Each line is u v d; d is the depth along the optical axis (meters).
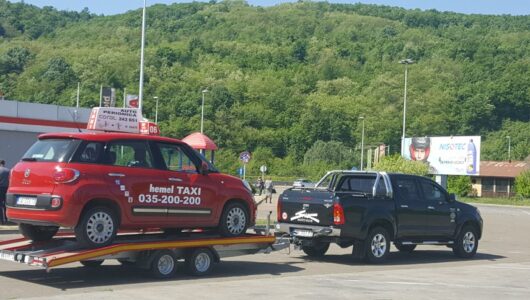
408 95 112.00
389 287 12.31
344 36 161.00
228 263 15.50
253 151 92.25
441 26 180.62
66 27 159.25
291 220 16.20
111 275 12.74
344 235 15.46
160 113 91.81
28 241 12.45
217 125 91.19
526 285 13.18
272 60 135.50
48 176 11.44
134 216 12.06
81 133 12.02
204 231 13.86
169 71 108.44
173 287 11.52
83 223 11.46
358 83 123.38
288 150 96.88
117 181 11.85
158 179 12.41
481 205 60.25
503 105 111.69
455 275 14.43
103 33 149.38
